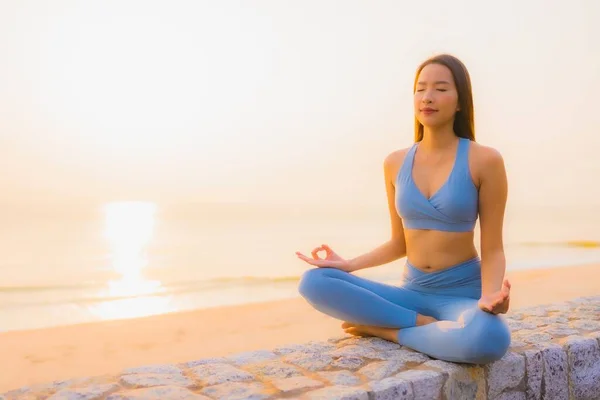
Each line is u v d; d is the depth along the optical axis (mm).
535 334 3568
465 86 3270
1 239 24203
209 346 5797
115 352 5535
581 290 9625
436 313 3336
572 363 3322
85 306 10008
